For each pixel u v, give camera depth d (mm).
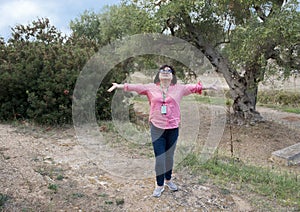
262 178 4008
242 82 8461
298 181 4188
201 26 7840
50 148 4805
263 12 7098
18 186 3309
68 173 3844
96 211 2973
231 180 3846
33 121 6352
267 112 12047
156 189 3309
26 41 7469
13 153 4395
